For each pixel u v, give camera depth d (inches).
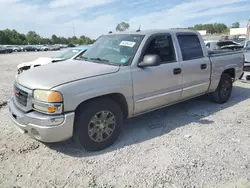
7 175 116.3
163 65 162.6
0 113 205.9
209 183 107.3
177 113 200.5
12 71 530.0
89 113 130.1
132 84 145.1
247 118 185.9
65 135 123.4
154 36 162.7
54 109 118.2
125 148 140.9
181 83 175.5
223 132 160.6
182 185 106.3
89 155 134.0
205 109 210.2
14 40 3297.2
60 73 134.7
